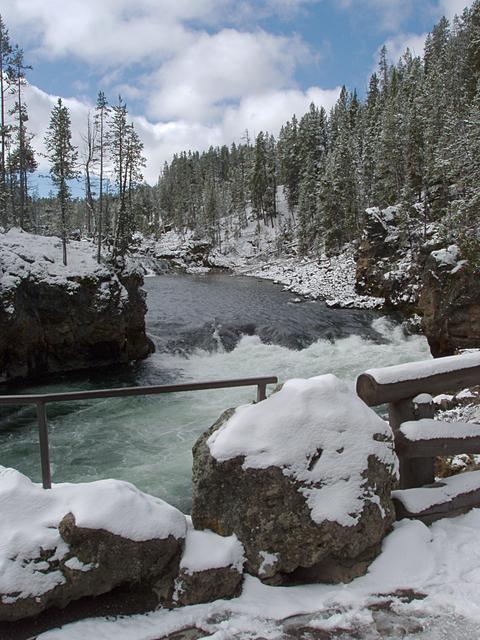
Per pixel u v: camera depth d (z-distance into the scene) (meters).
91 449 10.22
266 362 19.22
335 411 3.42
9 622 2.74
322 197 55.16
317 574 3.18
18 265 17.64
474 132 17.75
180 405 13.12
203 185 110.12
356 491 3.18
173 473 8.87
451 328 16.48
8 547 2.80
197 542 3.14
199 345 21.47
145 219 97.06
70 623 2.79
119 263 22.06
